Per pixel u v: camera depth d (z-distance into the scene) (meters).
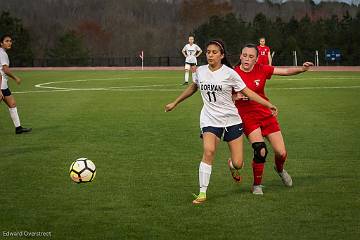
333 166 29.78
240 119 23.45
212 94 22.69
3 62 40.47
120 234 19.09
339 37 161.00
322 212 21.39
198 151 34.19
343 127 43.00
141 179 27.05
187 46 92.44
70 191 24.80
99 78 113.00
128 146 36.03
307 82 92.88
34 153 33.84
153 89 82.56
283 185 25.81
